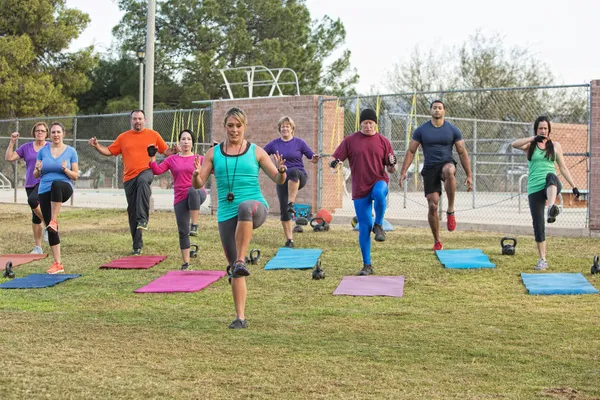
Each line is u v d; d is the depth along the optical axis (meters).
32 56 39.94
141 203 11.44
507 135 30.77
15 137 11.92
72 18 42.38
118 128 41.25
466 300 8.06
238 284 6.88
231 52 41.44
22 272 10.29
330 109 17.83
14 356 5.81
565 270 9.70
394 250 11.49
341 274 9.73
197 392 4.89
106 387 4.99
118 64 44.81
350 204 21.56
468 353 5.88
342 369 5.45
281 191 12.12
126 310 7.76
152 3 17.64
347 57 46.44
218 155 6.79
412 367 5.50
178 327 6.91
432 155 11.11
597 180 13.38
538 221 9.71
